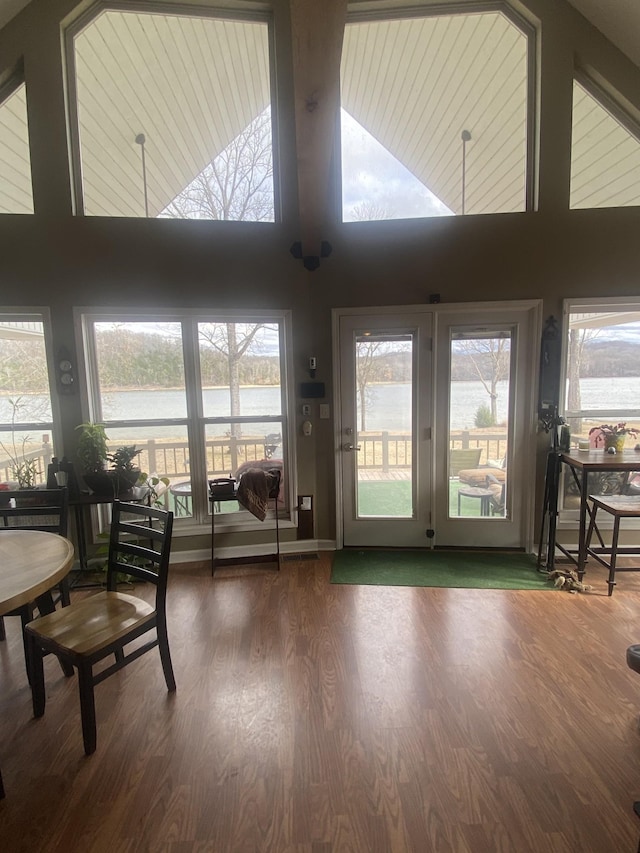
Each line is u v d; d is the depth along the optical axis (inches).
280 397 132.4
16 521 122.5
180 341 126.3
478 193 128.0
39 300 118.3
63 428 121.9
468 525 134.6
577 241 123.0
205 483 130.8
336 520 135.7
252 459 133.1
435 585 112.7
